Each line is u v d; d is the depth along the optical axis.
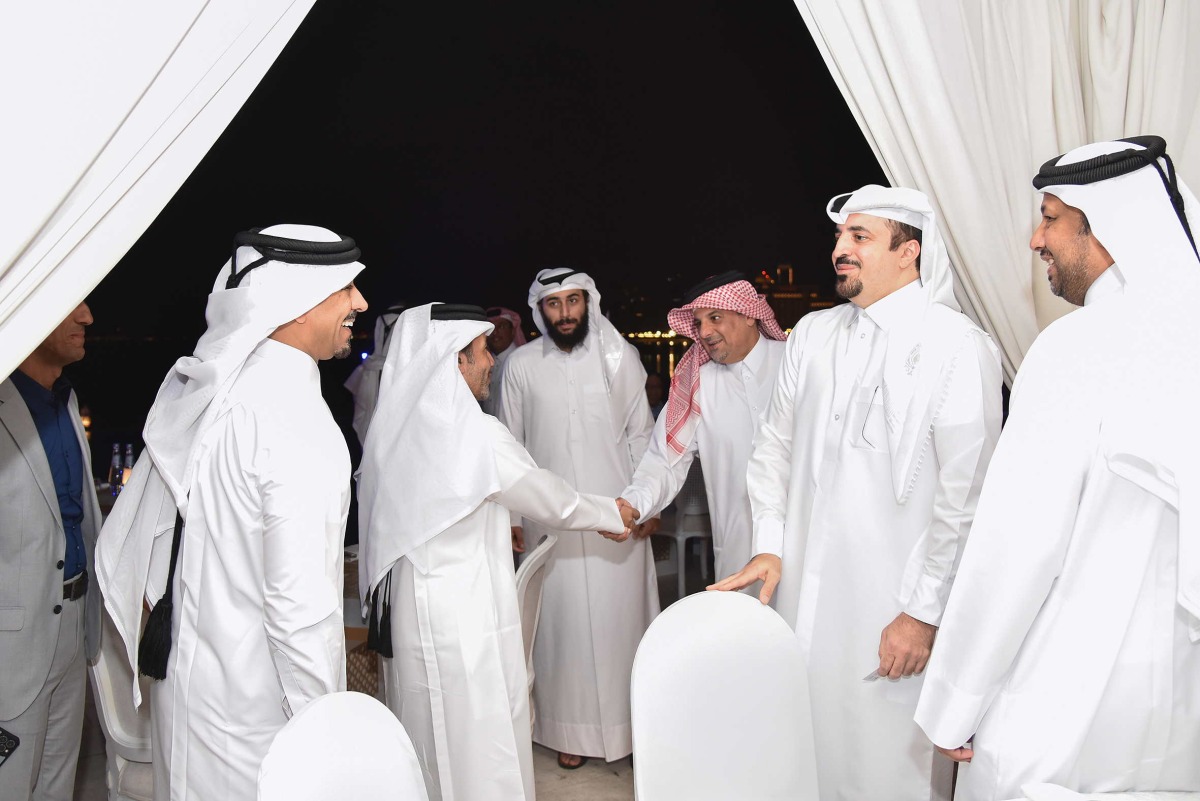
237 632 1.65
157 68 1.62
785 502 2.19
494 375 4.58
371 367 5.46
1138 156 1.36
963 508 1.76
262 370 1.70
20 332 1.60
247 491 1.62
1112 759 1.38
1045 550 1.33
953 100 2.20
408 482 2.08
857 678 1.95
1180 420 1.28
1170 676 1.37
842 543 1.97
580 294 3.05
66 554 2.19
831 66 2.21
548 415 3.11
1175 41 2.26
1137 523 1.34
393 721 1.28
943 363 1.81
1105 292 1.44
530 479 2.19
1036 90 2.32
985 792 1.42
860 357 1.98
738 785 1.50
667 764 1.45
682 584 4.24
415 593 2.09
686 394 2.77
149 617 1.71
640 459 3.20
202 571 1.66
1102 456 1.33
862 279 1.91
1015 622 1.35
